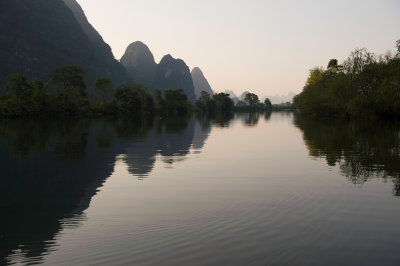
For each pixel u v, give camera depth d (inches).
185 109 6884.8
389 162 800.3
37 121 2751.0
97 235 348.8
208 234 343.0
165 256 292.7
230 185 575.2
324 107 3161.9
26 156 925.2
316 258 284.5
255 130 2031.3
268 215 403.9
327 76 3336.6
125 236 343.6
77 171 713.0
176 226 369.1
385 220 382.9
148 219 395.9
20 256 303.1
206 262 279.0
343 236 333.7
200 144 1245.7
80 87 4355.3
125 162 829.2
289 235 337.4
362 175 650.8
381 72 2274.9
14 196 519.5
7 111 2901.1
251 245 312.7
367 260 280.1
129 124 2623.0
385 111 2295.8
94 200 489.1
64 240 338.3
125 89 5251.0
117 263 282.2
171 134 1706.4
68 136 1517.0
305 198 483.8
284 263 275.4
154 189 551.2
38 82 3481.8
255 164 797.2
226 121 3430.1
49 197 511.5
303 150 1047.0
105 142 1293.1
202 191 534.0
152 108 5575.8
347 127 2039.9
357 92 2380.7
